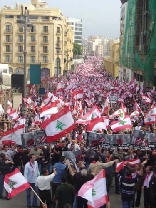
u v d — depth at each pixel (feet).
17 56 410.31
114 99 151.84
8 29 407.44
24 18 114.52
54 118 58.39
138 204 49.52
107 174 51.85
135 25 249.96
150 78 200.95
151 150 58.59
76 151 56.95
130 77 310.86
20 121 71.87
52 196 47.47
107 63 530.27
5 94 147.02
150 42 198.08
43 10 410.52
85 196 35.94
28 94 182.91
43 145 61.82
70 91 172.96
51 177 45.16
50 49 411.75
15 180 39.01
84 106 132.16
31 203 50.98
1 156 53.98
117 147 60.54
